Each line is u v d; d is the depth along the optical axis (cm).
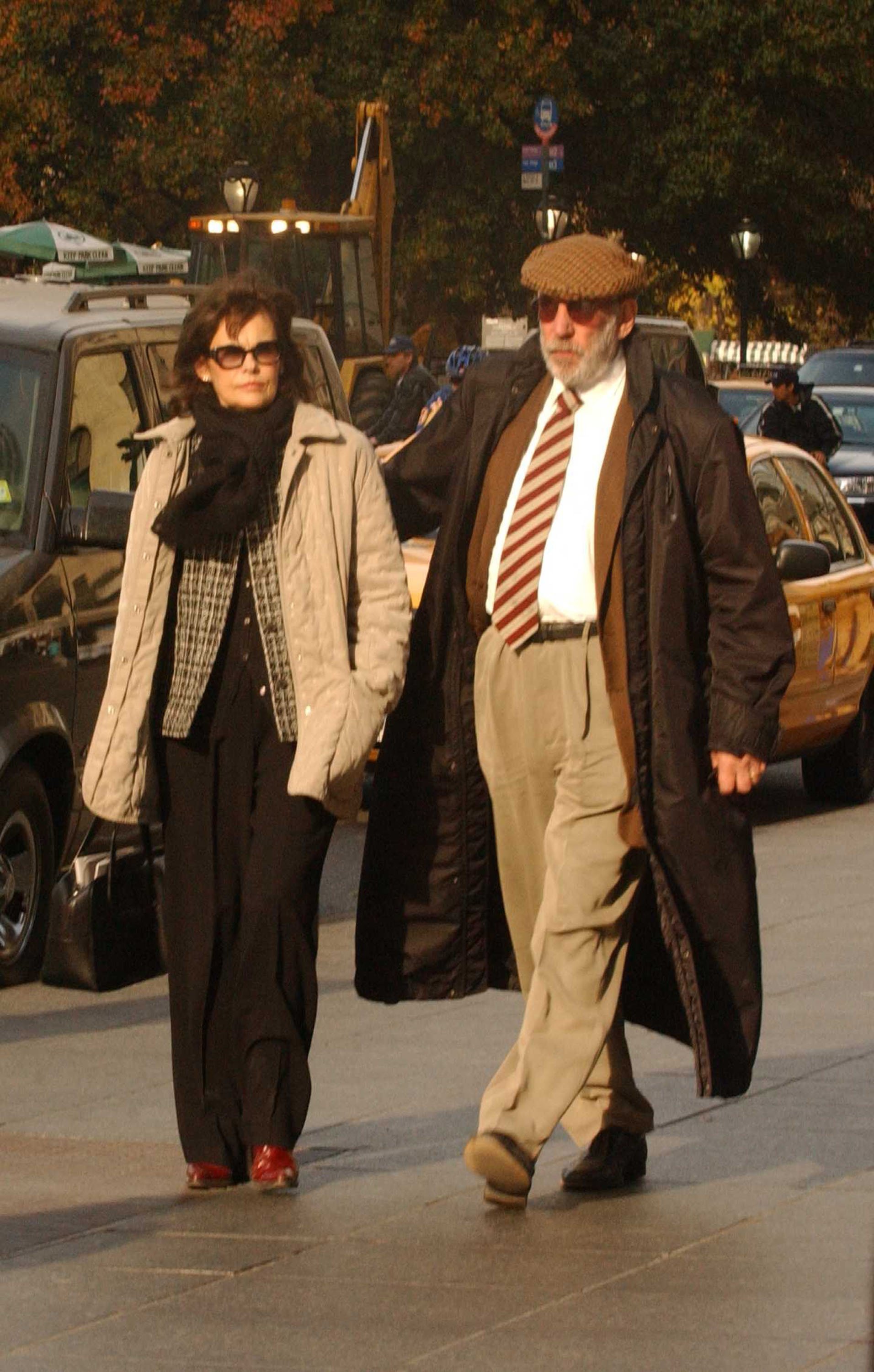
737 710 646
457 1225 650
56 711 1101
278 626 686
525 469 670
